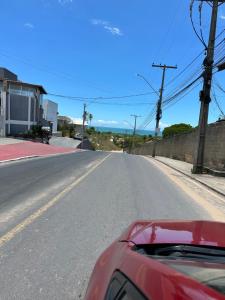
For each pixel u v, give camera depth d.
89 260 5.93
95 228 7.91
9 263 5.71
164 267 2.35
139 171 21.73
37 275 5.28
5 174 16.77
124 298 2.28
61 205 10.20
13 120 59.81
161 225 3.64
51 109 87.69
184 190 15.21
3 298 4.55
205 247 3.00
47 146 45.81
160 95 49.34
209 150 26.92
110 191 13.16
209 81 22.95
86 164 24.02
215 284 2.12
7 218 8.52
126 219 8.95
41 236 7.16
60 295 4.68
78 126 122.81
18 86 60.97
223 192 14.95
